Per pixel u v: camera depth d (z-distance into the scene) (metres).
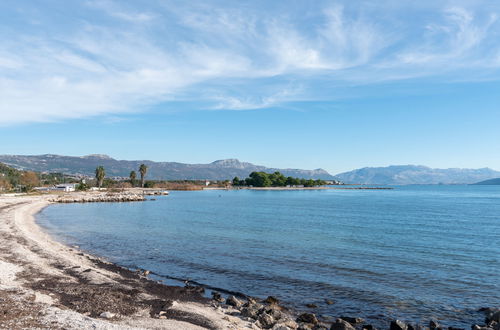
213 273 26.64
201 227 54.84
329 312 19.17
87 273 23.30
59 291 18.52
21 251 29.11
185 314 16.16
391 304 20.48
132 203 119.00
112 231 49.38
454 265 30.25
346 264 30.14
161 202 126.25
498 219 72.25
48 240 37.91
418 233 50.81
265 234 47.78
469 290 23.22
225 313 17.67
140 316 15.34
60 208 93.75
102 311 15.53
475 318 18.52
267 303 20.17
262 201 138.75
